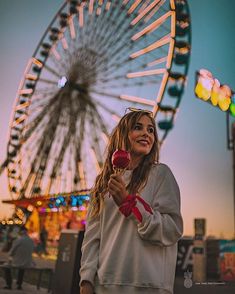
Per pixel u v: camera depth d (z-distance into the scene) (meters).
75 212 13.91
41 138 15.92
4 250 12.29
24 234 7.82
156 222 1.29
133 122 1.59
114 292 1.32
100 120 14.79
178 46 12.66
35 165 15.79
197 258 8.17
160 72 12.86
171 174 1.48
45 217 14.76
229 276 9.81
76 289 5.48
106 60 15.13
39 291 7.39
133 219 1.34
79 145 14.93
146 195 1.42
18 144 16.44
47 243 13.51
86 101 15.10
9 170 16.23
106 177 1.59
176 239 1.34
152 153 1.57
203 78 11.48
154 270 1.31
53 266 9.71
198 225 8.32
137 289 1.30
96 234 1.54
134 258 1.33
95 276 1.43
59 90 15.77
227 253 10.10
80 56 15.69
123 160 1.42
